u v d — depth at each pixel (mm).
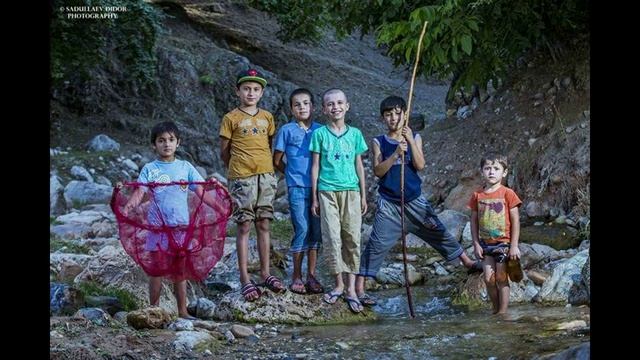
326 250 5371
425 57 8719
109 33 11578
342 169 5395
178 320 4832
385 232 5672
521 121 8945
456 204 8594
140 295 5527
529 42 8680
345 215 5406
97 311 4758
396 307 5770
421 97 16078
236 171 5480
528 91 9195
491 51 8500
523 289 5793
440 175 9133
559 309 5227
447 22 7770
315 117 14125
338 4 9719
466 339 4488
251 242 7285
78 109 12211
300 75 15516
